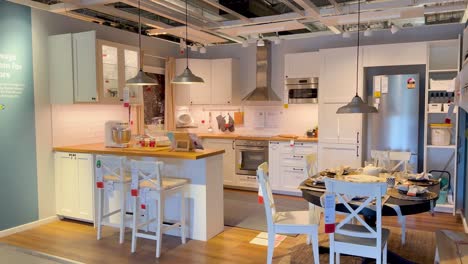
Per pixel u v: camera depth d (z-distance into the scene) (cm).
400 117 530
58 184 478
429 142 537
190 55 732
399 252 374
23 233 433
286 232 317
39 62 460
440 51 545
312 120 646
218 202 430
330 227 277
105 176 403
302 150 592
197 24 516
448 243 290
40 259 267
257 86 671
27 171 447
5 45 421
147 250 382
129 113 579
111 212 430
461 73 373
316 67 596
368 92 590
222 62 677
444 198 512
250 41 642
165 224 414
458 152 512
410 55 518
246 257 363
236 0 479
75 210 468
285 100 629
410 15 444
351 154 557
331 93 567
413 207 268
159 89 675
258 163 633
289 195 609
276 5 506
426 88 509
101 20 537
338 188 272
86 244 398
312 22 529
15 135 433
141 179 392
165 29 539
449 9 437
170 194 381
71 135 499
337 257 313
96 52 459
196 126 730
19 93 436
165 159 428
